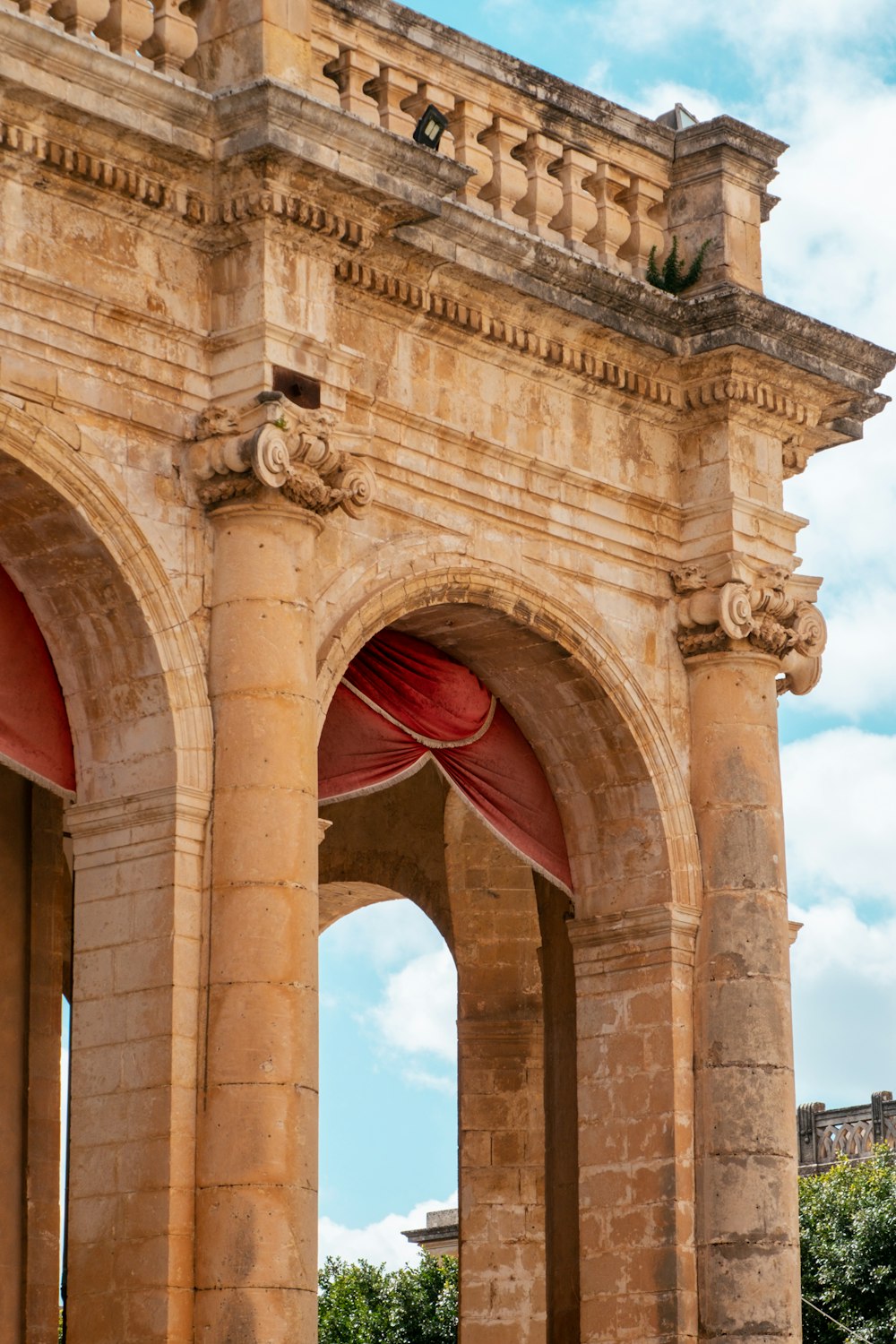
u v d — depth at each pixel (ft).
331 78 105.50
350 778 107.55
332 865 136.67
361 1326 203.21
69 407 93.76
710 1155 109.70
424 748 110.22
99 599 95.50
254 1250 89.81
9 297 92.48
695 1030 111.34
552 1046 121.60
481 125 109.19
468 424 106.83
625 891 112.47
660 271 116.06
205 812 94.53
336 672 99.96
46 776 96.89
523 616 108.37
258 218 97.04
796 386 116.37
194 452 96.58
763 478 116.37
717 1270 108.37
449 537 105.70
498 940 135.03
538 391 110.22
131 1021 93.04
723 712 113.80
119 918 94.32
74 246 94.63
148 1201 90.84
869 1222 178.70
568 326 109.19
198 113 95.61
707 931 112.16
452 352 106.73
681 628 114.42
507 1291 131.13
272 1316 89.45
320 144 96.78
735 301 112.16
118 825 95.14
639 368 112.78
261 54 97.96
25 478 93.04
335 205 98.48
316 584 100.07
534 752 114.32
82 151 93.71
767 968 111.86
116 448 94.94
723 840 112.78
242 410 96.17
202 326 97.81
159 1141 91.09
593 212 113.91
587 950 113.09
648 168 116.37
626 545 112.88
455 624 108.88
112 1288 91.04
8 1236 103.35
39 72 91.50
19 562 96.37
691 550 114.83
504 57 109.60
